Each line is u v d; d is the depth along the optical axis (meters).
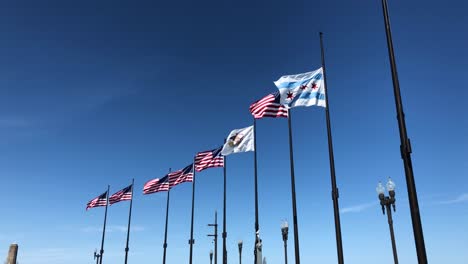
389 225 23.66
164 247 46.06
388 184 24.05
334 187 16.64
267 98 25.44
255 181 28.88
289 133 24.09
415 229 10.59
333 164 17.08
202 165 34.56
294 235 21.59
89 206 53.09
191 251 39.66
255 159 29.48
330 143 17.59
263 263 27.91
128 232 50.97
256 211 28.05
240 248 42.97
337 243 15.80
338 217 16.11
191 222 40.12
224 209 33.28
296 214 22.03
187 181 41.12
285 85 19.98
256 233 27.41
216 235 46.59
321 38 19.98
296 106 19.50
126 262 49.59
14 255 18.06
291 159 23.52
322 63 19.55
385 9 13.10
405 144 11.38
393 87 12.20
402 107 11.85
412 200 10.84
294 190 22.58
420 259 10.33
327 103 18.62
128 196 51.47
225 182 33.75
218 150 34.50
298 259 21.06
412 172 11.09
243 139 30.06
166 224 46.84
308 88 19.61
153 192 44.28
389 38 12.76
